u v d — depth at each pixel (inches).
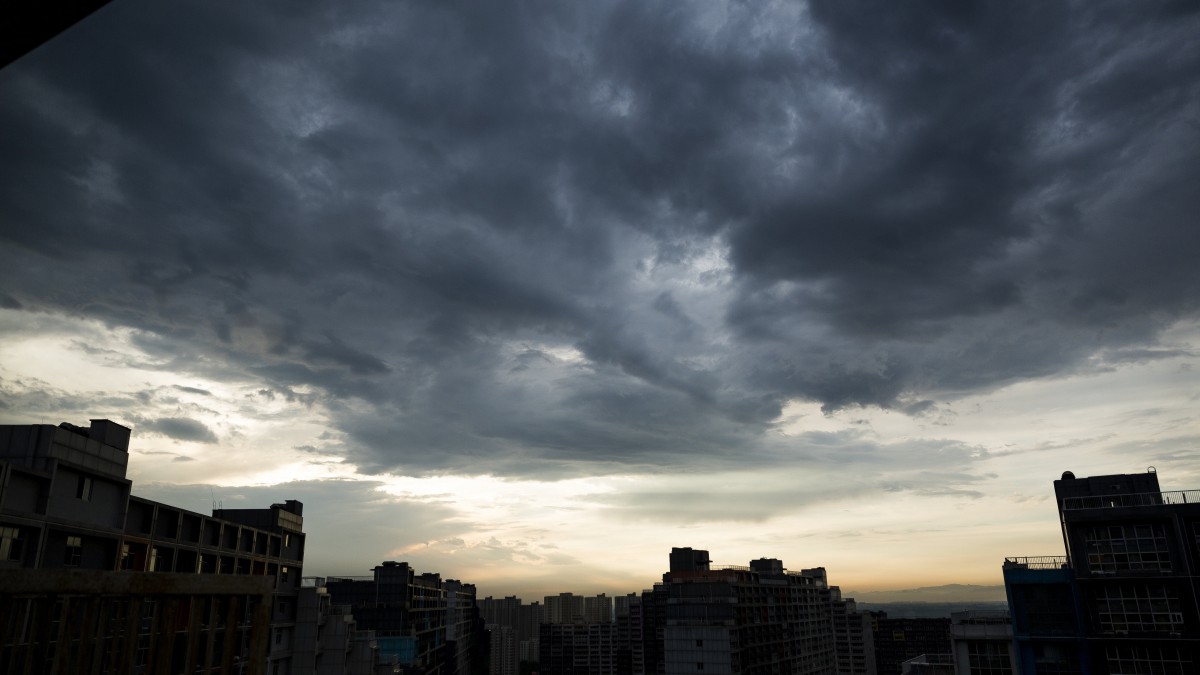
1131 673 2268.7
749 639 4343.0
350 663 3661.4
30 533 1688.0
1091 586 2380.7
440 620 6579.7
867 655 6924.2
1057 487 2728.8
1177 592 2268.7
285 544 3184.1
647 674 7121.1
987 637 2546.8
